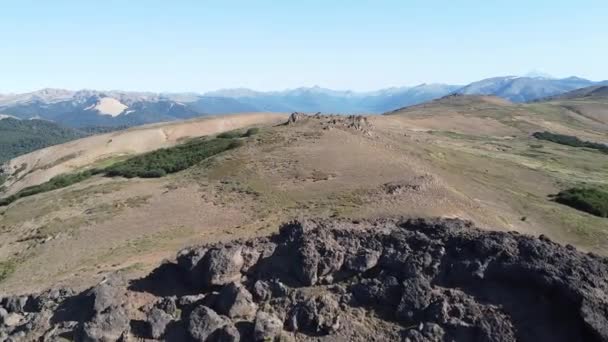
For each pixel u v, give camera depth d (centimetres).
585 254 2391
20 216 6338
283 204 4666
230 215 4706
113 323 2295
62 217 5750
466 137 13312
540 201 6050
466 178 6297
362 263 2406
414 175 4997
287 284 2414
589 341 1936
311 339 2138
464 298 2188
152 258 3662
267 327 2138
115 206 5666
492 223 4206
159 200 5622
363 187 4684
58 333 2370
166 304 2373
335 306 2241
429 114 18350
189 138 14150
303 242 2477
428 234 2534
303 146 6550
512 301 2139
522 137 14450
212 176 6153
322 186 4969
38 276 3966
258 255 2531
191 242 3994
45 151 14338
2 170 14062
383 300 2262
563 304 2047
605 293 2042
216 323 2209
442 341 2062
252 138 7538
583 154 11712
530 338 2009
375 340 2109
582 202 6056
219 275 2453
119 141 14038
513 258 2230
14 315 2658
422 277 2277
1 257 4903
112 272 3294
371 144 6638
